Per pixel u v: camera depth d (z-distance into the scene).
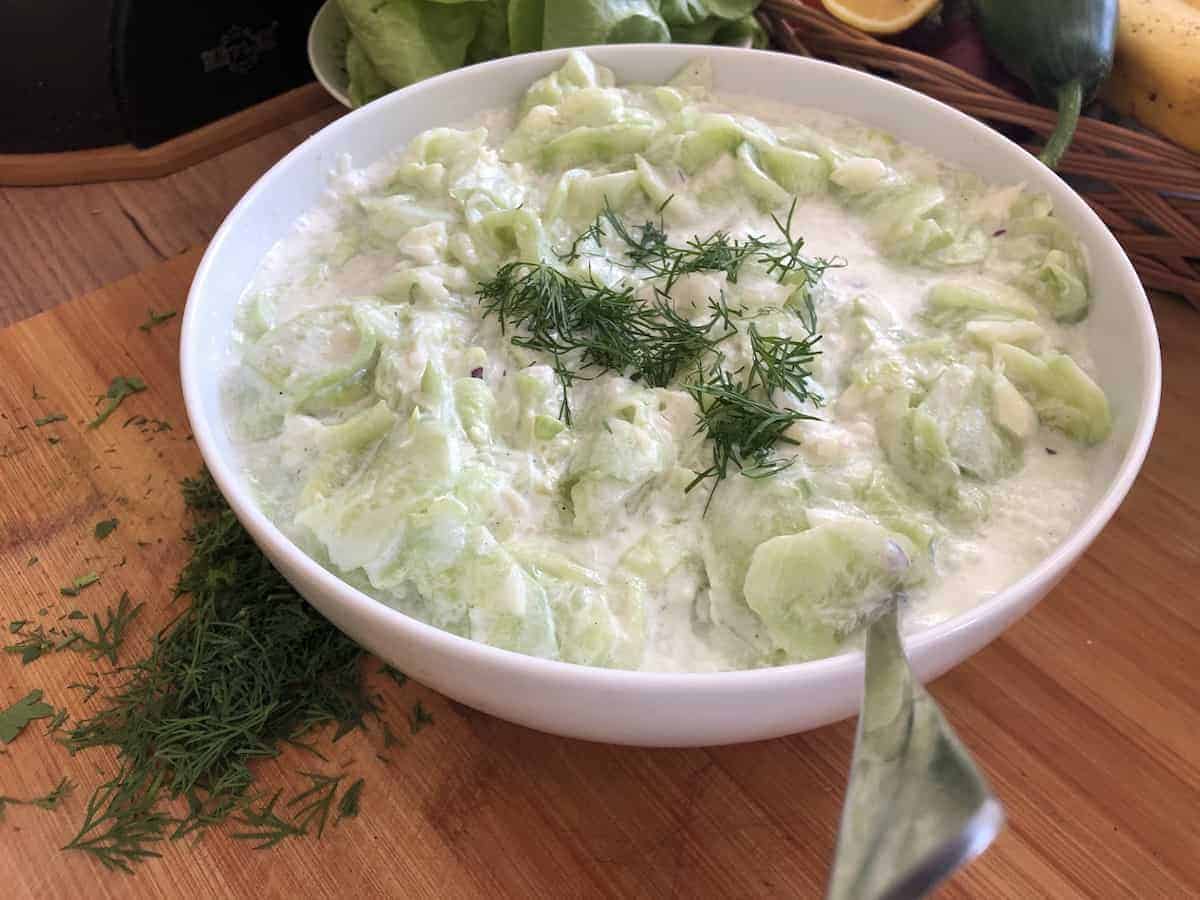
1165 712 0.24
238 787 0.22
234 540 0.26
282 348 0.25
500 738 0.23
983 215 0.28
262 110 0.42
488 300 0.26
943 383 0.24
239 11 0.40
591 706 0.18
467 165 0.29
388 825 0.22
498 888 0.21
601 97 0.30
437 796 0.22
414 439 0.22
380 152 0.31
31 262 0.37
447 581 0.21
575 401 0.24
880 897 0.14
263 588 0.25
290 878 0.21
